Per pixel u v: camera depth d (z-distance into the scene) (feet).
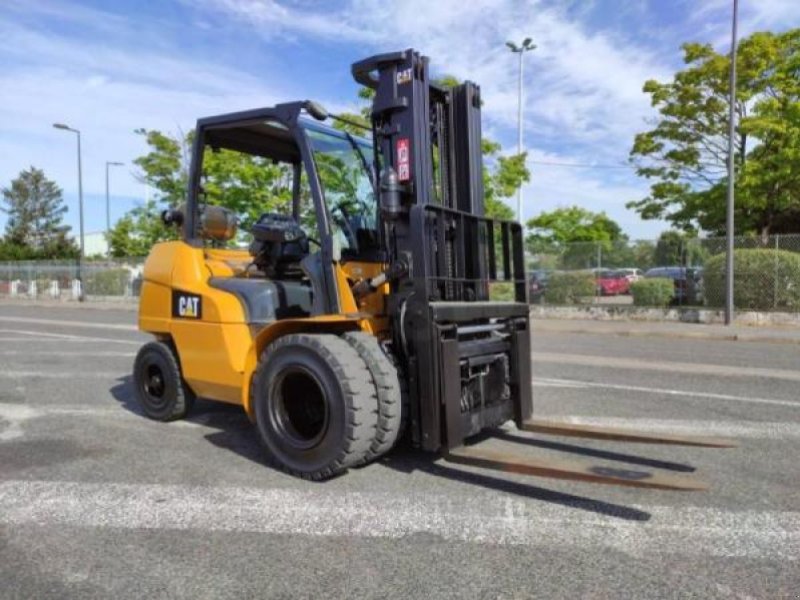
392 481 14.87
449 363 14.60
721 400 23.77
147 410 21.18
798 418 20.89
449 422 14.49
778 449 17.42
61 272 119.96
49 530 12.25
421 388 14.62
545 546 11.44
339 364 14.30
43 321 64.69
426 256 14.69
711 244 63.05
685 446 17.53
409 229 15.83
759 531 12.07
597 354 38.40
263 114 17.30
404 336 15.12
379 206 16.28
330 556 11.08
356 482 14.79
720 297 60.49
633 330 52.80
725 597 9.70
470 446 16.46
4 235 283.38
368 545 11.50
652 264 66.08
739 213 75.82
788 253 57.57
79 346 41.42
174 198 94.02
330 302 15.94
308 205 19.01
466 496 13.92
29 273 126.21
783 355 38.24
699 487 11.89
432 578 10.28
